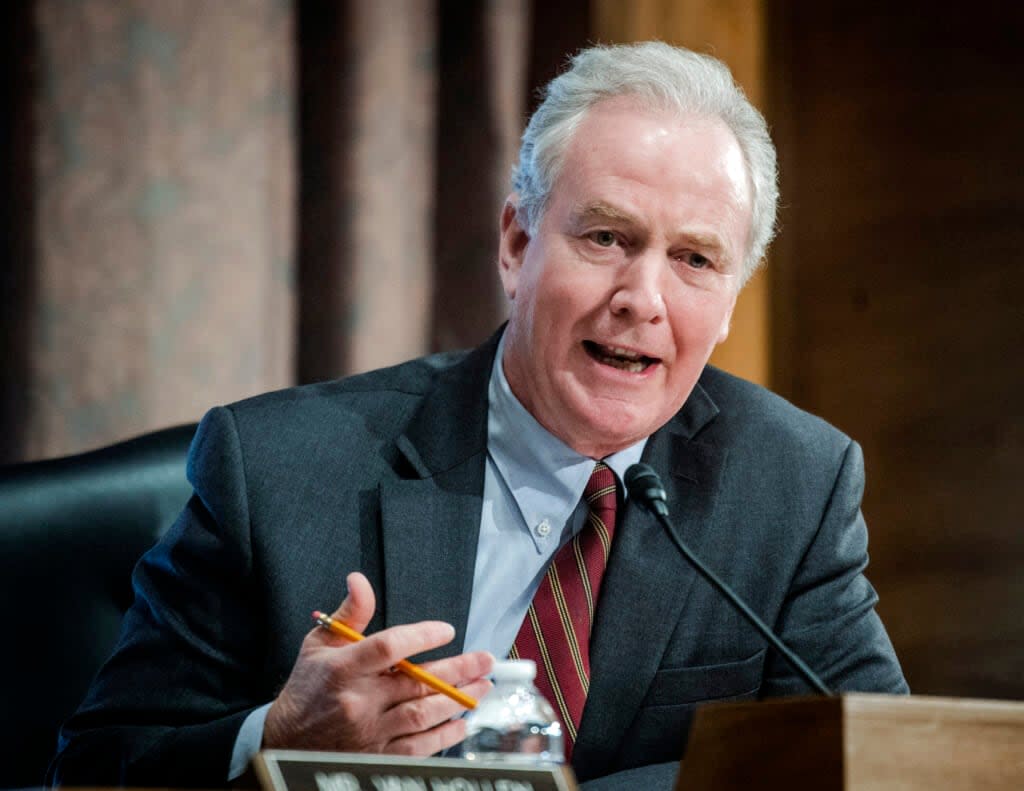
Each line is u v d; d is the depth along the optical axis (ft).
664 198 22.02
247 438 22.81
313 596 21.83
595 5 40.60
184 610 21.97
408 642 16.53
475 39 40.16
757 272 44.27
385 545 22.17
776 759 13.19
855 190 44.68
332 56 38.78
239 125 36.68
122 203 35.17
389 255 38.93
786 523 23.94
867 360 44.39
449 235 40.14
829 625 23.63
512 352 23.58
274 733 17.54
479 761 14.14
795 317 45.06
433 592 22.11
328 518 22.40
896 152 44.16
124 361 35.09
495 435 23.68
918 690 43.27
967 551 43.09
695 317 22.36
